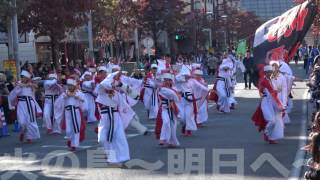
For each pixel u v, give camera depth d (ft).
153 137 56.80
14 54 94.84
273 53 69.31
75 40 156.25
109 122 41.63
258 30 70.85
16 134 65.57
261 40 70.38
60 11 107.14
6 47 140.87
